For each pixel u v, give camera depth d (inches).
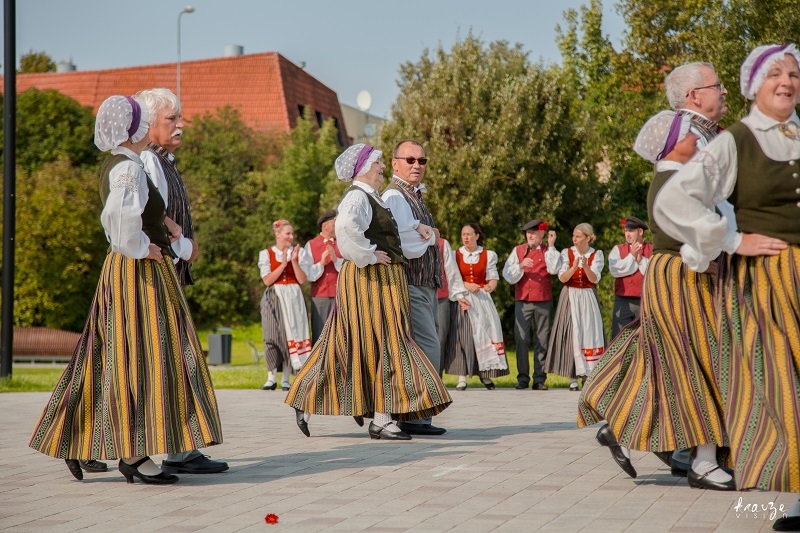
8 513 193.0
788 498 191.3
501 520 177.9
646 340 198.5
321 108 1998.0
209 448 275.4
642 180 1210.0
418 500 198.4
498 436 294.0
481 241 512.1
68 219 1497.3
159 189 229.9
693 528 167.5
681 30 1125.7
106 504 201.2
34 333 1151.6
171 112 237.9
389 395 286.0
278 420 348.5
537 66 1130.7
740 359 169.9
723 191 173.8
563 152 1131.3
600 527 170.1
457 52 1141.7
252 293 1647.4
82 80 2009.1
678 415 193.3
